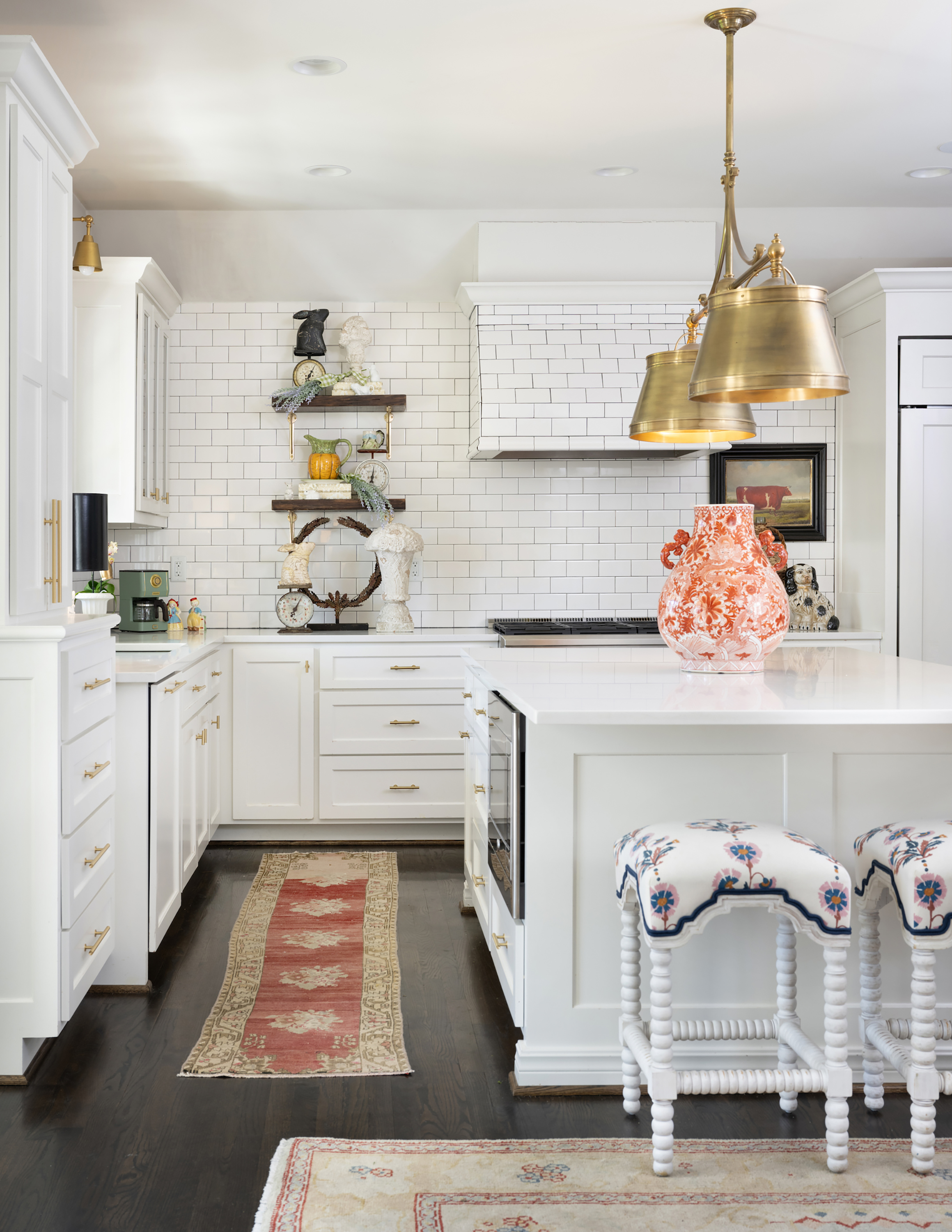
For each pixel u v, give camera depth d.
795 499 5.67
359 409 5.56
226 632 5.24
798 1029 2.44
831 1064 2.21
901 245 5.25
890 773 2.64
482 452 5.11
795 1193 2.14
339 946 3.66
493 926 3.17
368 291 5.46
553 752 2.58
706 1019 2.62
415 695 5.10
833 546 5.69
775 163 4.44
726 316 2.54
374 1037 2.91
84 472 4.62
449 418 5.59
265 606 5.57
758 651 3.02
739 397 2.76
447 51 3.39
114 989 3.23
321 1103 2.53
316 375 5.42
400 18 3.17
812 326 2.49
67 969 2.67
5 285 2.57
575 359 5.11
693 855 2.18
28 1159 2.27
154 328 5.03
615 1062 2.61
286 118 3.92
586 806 2.60
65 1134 2.37
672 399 3.08
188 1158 2.28
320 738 5.08
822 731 2.61
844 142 4.21
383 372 5.56
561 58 3.44
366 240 5.14
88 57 3.42
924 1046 2.22
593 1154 2.29
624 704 2.40
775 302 2.50
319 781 5.09
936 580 5.08
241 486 5.54
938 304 5.00
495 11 3.13
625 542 5.63
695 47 3.37
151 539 5.54
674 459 5.61
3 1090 2.59
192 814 4.06
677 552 3.23
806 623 5.25
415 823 5.18
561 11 3.13
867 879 2.45
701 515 3.09
